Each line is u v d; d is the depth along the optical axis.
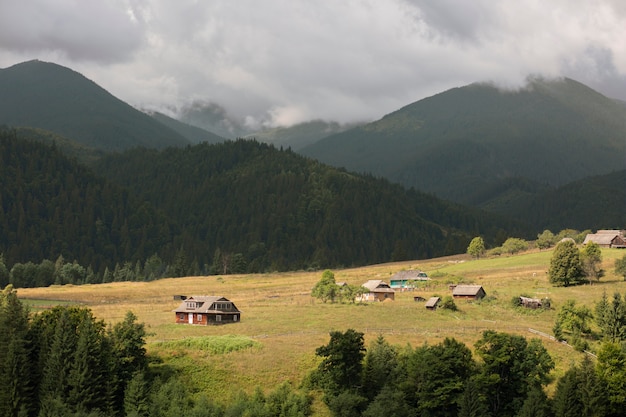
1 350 99.00
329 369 106.19
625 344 116.75
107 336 107.88
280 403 100.69
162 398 98.38
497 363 105.25
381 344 114.38
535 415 97.12
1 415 94.44
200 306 145.25
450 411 101.81
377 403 97.50
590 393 100.19
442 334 132.50
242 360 113.19
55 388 96.88
